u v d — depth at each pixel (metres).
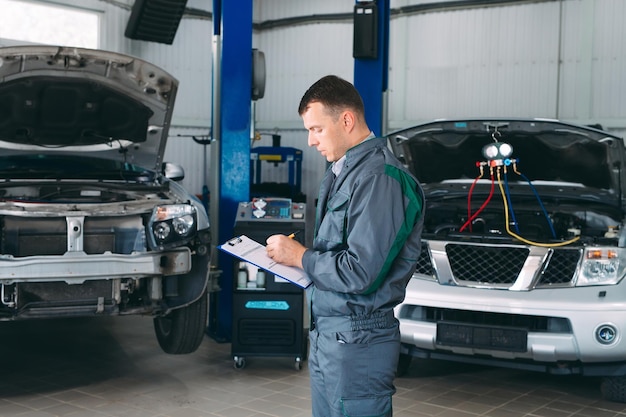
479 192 4.48
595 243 3.74
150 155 4.67
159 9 9.06
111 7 9.53
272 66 11.20
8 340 5.12
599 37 8.96
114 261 3.61
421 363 4.65
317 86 1.93
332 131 1.92
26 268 3.46
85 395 3.85
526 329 3.57
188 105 10.43
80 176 4.39
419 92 10.13
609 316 3.47
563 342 3.51
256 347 4.43
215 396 3.88
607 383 3.79
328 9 10.70
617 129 8.91
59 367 4.41
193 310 4.18
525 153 4.34
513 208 4.34
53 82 3.97
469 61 9.77
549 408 3.71
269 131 11.23
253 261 1.99
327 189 2.01
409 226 1.87
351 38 10.62
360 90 6.18
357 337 1.87
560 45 9.20
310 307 1.98
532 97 9.41
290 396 3.90
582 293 3.55
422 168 4.65
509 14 9.48
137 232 3.79
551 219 4.31
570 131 3.97
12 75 3.82
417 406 3.72
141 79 4.06
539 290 3.62
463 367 4.56
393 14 10.23
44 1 8.96
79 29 9.37
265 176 11.24
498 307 3.63
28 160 4.52
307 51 10.91
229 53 5.00
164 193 4.18
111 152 4.61
